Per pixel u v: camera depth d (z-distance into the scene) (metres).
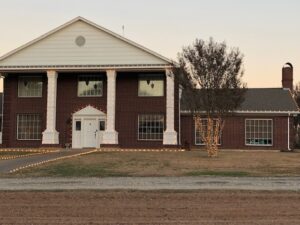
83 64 34.06
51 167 21.11
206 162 23.27
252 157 26.53
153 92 34.72
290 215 11.11
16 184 16.11
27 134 35.53
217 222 10.43
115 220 10.64
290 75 40.88
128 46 33.78
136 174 18.78
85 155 27.55
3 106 35.84
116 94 35.00
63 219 10.75
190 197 13.41
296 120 47.53
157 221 10.54
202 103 27.39
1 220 10.65
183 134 35.50
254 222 10.43
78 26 34.34
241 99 27.95
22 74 35.94
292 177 17.75
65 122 35.06
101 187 15.23
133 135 34.53
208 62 27.14
